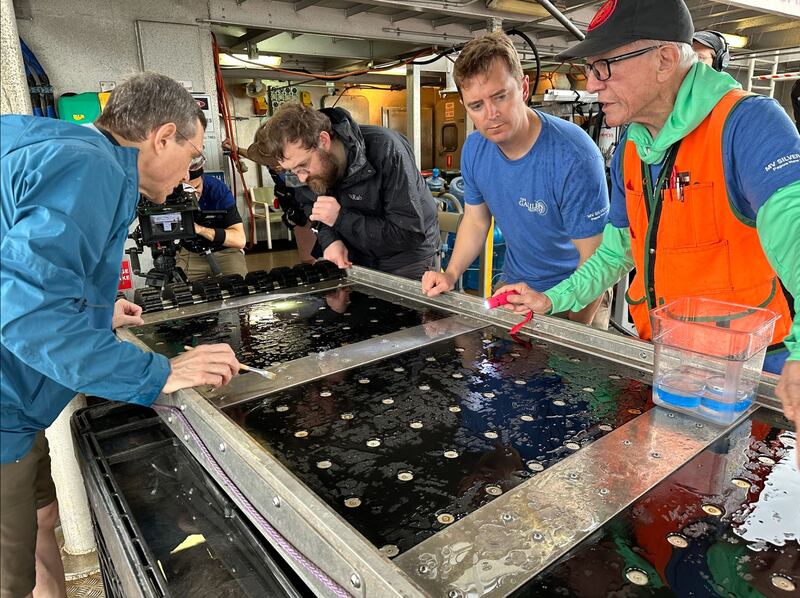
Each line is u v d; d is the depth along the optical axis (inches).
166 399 42.6
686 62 46.4
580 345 51.3
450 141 284.7
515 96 65.1
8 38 61.0
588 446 34.7
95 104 120.9
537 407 40.3
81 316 35.9
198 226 107.7
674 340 40.4
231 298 69.9
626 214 58.9
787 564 25.2
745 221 46.8
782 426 37.1
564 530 27.4
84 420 49.2
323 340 55.1
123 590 36.5
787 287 40.1
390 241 83.0
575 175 69.9
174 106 43.9
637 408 39.9
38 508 57.1
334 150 79.8
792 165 40.3
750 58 163.8
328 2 129.9
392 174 79.4
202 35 135.2
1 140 35.0
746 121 43.8
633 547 26.3
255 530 35.2
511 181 75.2
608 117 50.6
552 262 80.6
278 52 176.2
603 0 119.7
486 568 25.0
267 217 235.0
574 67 213.9
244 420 39.3
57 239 33.5
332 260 80.4
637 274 58.4
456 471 32.7
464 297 62.6
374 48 191.5
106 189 36.7
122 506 37.9
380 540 27.1
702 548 26.3
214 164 143.4
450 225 132.3
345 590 24.7
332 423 38.6
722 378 36.3
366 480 32.0
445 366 47.9
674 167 49.6
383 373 46.7
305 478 32.4
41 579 59.5
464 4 120.6
